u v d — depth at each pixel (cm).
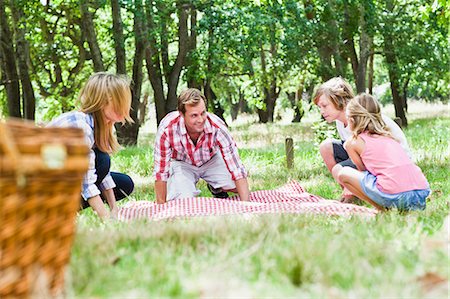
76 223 417
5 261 233
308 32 2005
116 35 1839
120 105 534
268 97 3478
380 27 2172
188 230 360
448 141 1311
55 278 249
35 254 241
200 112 642
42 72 2748
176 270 283
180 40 2006
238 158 694
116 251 318
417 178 568
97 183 589
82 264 282
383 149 577
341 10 2109
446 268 284
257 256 306
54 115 2452
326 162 717
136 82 1970
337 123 701
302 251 302
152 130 3856
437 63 2262
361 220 442
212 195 786
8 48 1908
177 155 699
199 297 252
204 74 1992
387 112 3928
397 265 287
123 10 2392
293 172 1006
